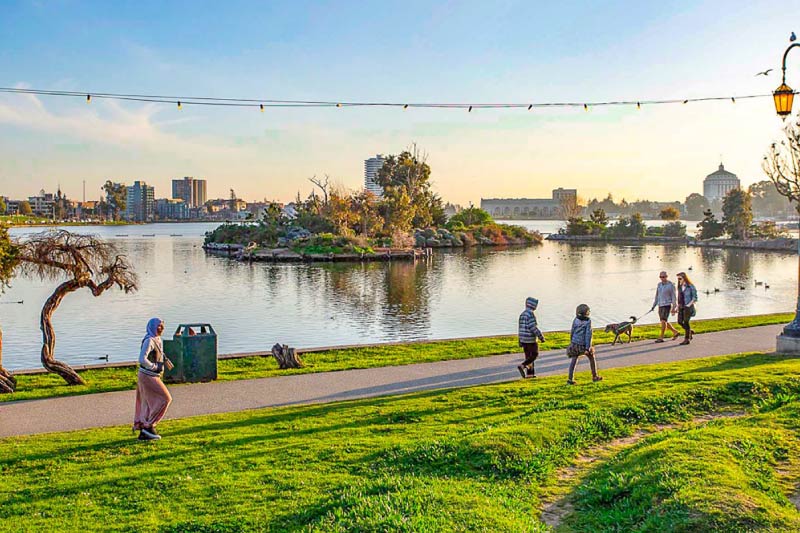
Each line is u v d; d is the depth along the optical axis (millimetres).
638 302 45500
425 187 134750
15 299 48219
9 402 14289
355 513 7648
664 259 88938
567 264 80875
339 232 106375
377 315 40188
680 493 7613
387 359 19094
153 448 10648
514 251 107750
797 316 18188
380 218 112625
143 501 8445
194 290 54406
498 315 39781
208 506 8227
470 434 10672
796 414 11125
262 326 36125
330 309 42969
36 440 11273
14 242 17219
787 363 16188
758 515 7031
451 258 92500
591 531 7617
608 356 18922
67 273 17531
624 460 9383
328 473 9312
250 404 13984
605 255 97875
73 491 8844
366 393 14844
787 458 9359
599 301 46125
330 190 114375
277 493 8578
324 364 18609
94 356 27828
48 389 15609
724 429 10250
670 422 11828
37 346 30547
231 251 101312
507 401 13266
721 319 26344
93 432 11758
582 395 13367
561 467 9742
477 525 7309
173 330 34906
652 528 7152
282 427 11766
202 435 11352
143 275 67688
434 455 9812
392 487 8531
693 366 16297
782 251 105188
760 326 24203
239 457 10086
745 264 80562
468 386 15211
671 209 161000
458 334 33031
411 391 14898
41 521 7855
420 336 32625
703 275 66688
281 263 84188
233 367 18359
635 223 145125
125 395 14906
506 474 9344
